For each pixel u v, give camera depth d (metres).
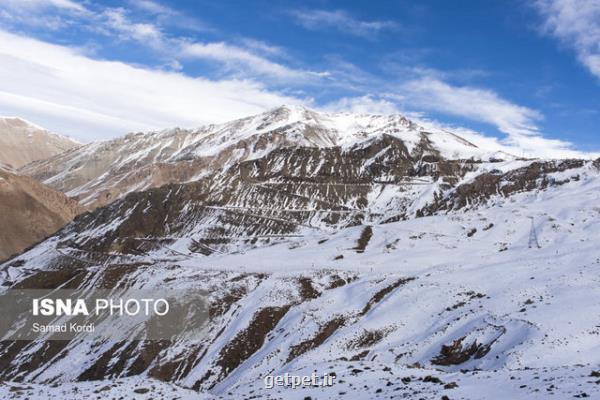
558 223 163.00
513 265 105.38
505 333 69.81
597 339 62.94
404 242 152.50
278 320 105.44
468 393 38.09
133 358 100.38
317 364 57.16
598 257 100.94
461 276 103.44
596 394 32.94
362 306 101.19
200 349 102.31
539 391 35.78
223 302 112.88
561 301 76.38
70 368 103.31
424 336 82.31
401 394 39.38
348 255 143.12
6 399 41.88
